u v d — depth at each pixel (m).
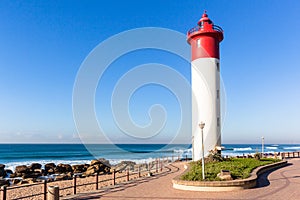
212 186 11.66
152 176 18.06
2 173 33.72
